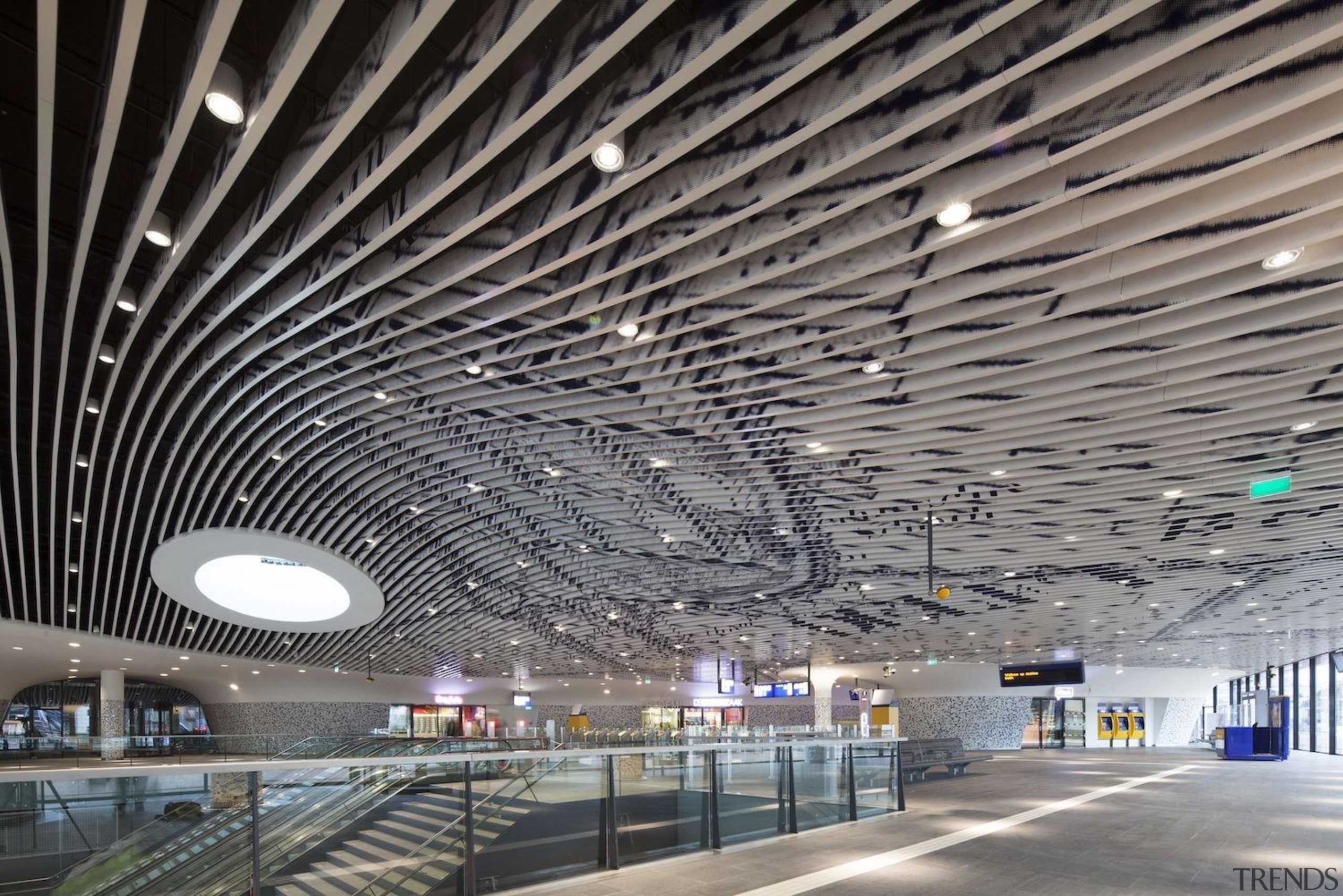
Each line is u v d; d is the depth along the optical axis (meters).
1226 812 11.77
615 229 5.08
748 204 4.75
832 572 16.44
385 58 3.77
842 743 9.77
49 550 15.77
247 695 38.84
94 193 5.04
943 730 37.75
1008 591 18.02
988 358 7.05
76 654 27.08
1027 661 35.41
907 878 6.63
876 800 10.42
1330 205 4.53
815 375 7.25
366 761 5.45
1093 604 19.67
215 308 6.86
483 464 11.12
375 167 4.62
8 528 14.39
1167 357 6.89
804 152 4.52
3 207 5.46
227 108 4.21
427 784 5.71
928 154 4.33
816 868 6.90
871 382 7.40
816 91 4.08
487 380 7.98
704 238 5.45
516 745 17.47
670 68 3.79
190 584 16.66
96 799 4.46
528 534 14.32
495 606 20.89
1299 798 13.69
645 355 7.14
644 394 8.02
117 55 3.83
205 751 24.17
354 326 6.71
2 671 31.25
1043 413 8.17
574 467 10.74
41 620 21.33
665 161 4.40
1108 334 6.51
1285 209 4.66
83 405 8.90
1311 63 3.69
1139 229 4.91
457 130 5.00
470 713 45.12
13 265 6.91
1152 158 4.17
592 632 25.34
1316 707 34.84
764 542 14.22
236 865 4.82
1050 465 9.67
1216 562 14.80
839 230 5.16
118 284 6.30
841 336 6.75
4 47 5.08
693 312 6.36
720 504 12.11
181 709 43.31
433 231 5.46
